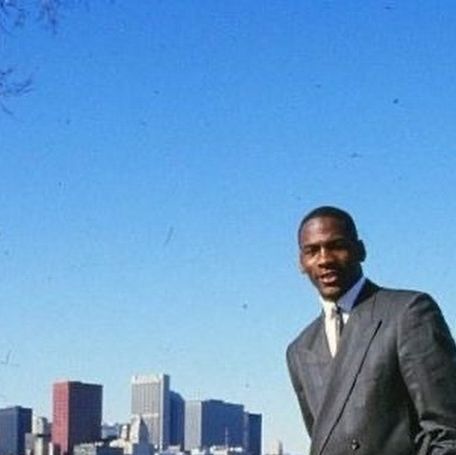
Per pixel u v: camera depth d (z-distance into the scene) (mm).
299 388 6273
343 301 6168
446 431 5926
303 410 6273
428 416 5957
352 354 6066
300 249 6254
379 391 6004
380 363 6012
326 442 6066
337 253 6160
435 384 5949
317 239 6172
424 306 6047
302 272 6273
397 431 6000
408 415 6023
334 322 6188
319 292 6223
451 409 5938
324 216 6191
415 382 5965
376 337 6043
